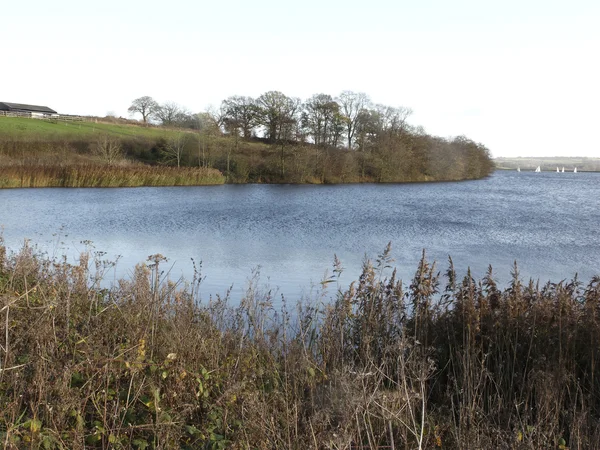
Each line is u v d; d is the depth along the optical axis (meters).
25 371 5.00
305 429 4.61
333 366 5.99
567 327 6.53
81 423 4.40
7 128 67.69
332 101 71.88
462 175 79.12
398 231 24.44
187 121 96.50
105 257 16.88
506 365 6.42
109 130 75.12
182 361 5.37
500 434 4.77
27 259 9.33
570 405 5.38
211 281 13.96
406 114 75.62
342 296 7.70
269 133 71.56
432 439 4.97
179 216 29.45
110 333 6.15
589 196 51.44
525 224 27.47
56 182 46.34
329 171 63.22
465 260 17.62
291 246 20.09
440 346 6.83
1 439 3.98
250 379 5.59
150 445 4.57
